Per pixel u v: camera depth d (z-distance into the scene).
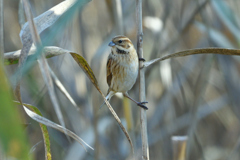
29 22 4.52
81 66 5.90
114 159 11.32
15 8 12.38
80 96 11.64
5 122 3.43
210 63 10.50
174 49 11.69
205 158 12.06
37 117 5.39
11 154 3.46
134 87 11.74
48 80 4.42
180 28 11.89
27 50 5.21
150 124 11.90
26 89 10.09
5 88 3.50
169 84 11.47
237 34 10.15
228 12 10.23
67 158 10.26
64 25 5.03
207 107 12.91
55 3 11.73
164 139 11.93
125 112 9.71
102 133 11.14
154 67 11.26
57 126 5.41
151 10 12.46
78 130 11.37
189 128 10.09
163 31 11.35
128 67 8.74
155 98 12.55
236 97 12.70
